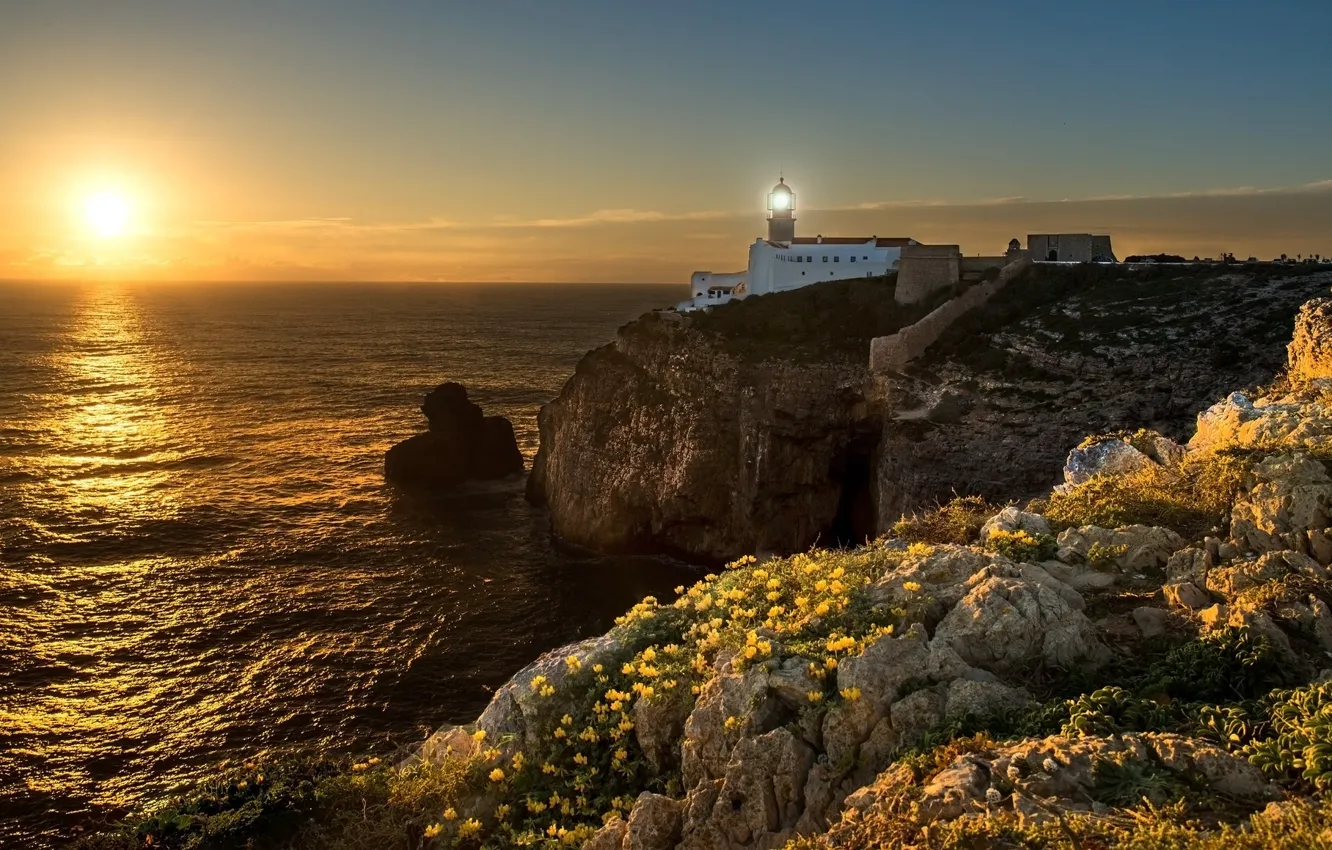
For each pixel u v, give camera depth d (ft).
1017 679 30.40
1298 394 60.75
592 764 34.86
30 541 162.20
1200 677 28.32
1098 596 35.50
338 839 35.09
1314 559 34.17
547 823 33.24
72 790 87.25
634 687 35.68
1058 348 150.51
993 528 42.32
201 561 153.79
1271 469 38.99
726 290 268.82
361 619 130.52
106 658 115.55
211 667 113.91
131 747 94.84
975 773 24.49
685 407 169.68
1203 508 41.88
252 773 41.75
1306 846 19.43
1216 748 23.76
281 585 143.33
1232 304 153.69
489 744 37.32
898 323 184.34
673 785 32.19
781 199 286.87
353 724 101.09
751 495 161.27
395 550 163.12
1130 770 23.44
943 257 190.70
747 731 30.22
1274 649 28.71
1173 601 33.71
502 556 162.91
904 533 50.37
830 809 27.53
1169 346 142.41
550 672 39.27
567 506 174.91
